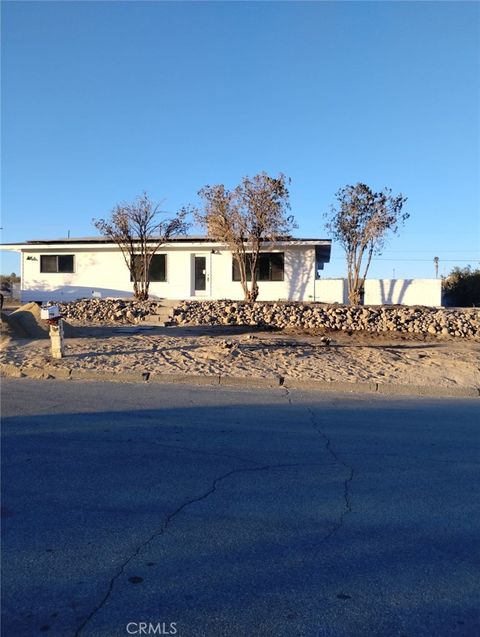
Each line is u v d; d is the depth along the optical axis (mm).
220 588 3533
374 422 7941
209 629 3129
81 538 4188
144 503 4863
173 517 4582
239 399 9320
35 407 8422
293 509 4789
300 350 13336
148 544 4102
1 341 13828
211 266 27109
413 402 9531
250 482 5414
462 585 3604
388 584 3604
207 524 4461
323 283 27094
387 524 4516
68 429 7172
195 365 11680
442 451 6551
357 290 24203
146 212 24984
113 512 4664
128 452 6262
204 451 6359
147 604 3355
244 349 13250
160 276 27391
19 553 3951
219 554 3967
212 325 20078
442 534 4344
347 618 3238
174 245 26438
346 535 4301
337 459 6180
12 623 3162
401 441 6957
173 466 5828
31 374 11234
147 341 14336
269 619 3223
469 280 37969
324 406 8953
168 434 7016
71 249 28000
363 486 5363
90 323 20031
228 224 22891
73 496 4996
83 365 11570
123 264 27797
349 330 19484
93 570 3729
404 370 11719
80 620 3195
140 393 9641
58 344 12164
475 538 4285
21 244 28094
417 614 3285
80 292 28094
